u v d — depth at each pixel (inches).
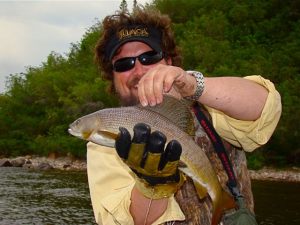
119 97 137.6
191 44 2128.4
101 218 107.6
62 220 649.0
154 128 95.2
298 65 2022.6
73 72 2576.3
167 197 97.9
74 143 1918.1
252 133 107.0
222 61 2046.0
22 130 2381.9
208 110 114.9
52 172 1467.8
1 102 2527.1
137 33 128.6
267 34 2373.3
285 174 1476.4
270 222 634.8
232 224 107.4
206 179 102.7
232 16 2486.5
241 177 117.3
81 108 2100.1
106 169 111.4
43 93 2481.5
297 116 1637.6
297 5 2389.3
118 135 86.5
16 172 1429.6
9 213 694.5
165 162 88.2
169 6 2674.7
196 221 111.9
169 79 87.0
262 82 105.4
